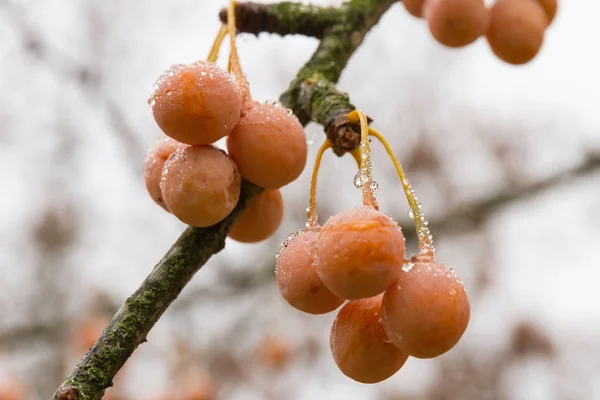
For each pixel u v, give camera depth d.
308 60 1.37
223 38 1.28
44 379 3.32
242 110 1.04
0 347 2.98
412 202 0.95
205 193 0.97
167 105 0.95
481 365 4.44
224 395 3.50
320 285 0.93
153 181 1.11
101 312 3.52
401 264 0.87
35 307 4.44
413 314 0.85
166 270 1.00
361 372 0.94
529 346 4.30
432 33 1.48
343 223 0.87
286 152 1.01
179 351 3.25
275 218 1.19
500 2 1.49
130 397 3.13
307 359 4.14
